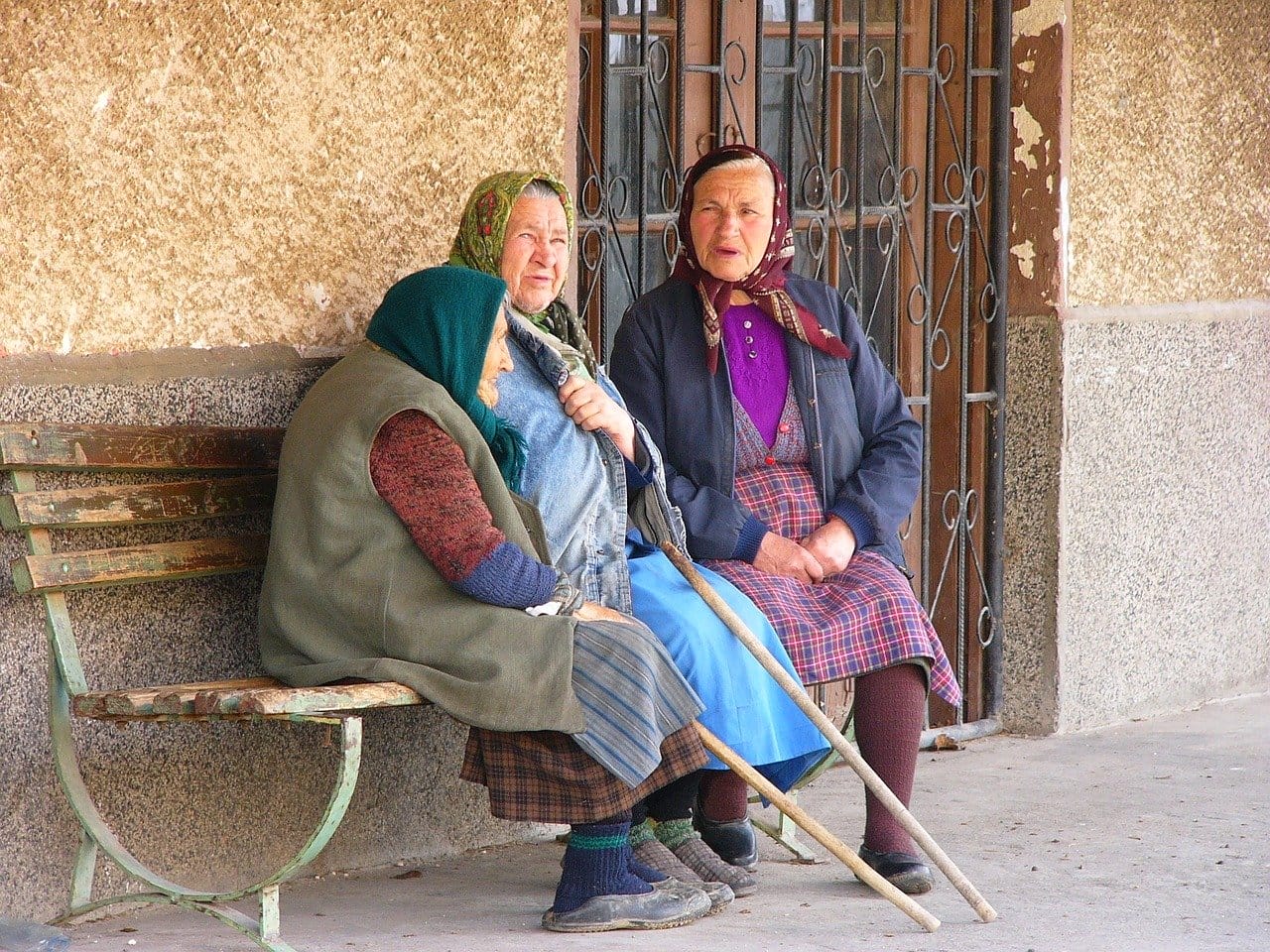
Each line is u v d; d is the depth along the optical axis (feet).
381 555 33.14
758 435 40.75
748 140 50.11
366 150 39.24
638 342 41.32
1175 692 59.93
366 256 39.47
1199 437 59.88
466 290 34.94
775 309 41.11
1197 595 60.49
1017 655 55.77
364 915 36.06
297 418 34.78
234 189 37.04
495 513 34.24
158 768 36.50
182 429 35.24
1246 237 61.82
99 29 34.58
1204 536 60.54
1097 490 56.03
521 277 38.24
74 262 34.65
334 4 38.27
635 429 38.34
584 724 32.73
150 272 35.83
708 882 37.19
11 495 32.50
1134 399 57.06
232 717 30.76
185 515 35.24
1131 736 55.67
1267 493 62.95
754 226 40.73
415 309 34.81
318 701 30.91
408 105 39.93
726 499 39.68
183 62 35.94
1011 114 54.49
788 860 40.98
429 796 41.32
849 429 41.11
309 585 33.47
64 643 33.12
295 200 38.11
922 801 46.78
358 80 38.93
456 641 32.78
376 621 32.96
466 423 34.30
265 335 37.88
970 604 55.62
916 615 38.27
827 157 50.52
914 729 38.09
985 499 55.42
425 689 32.42
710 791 39.40
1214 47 59.62
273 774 38.45
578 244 46.06
